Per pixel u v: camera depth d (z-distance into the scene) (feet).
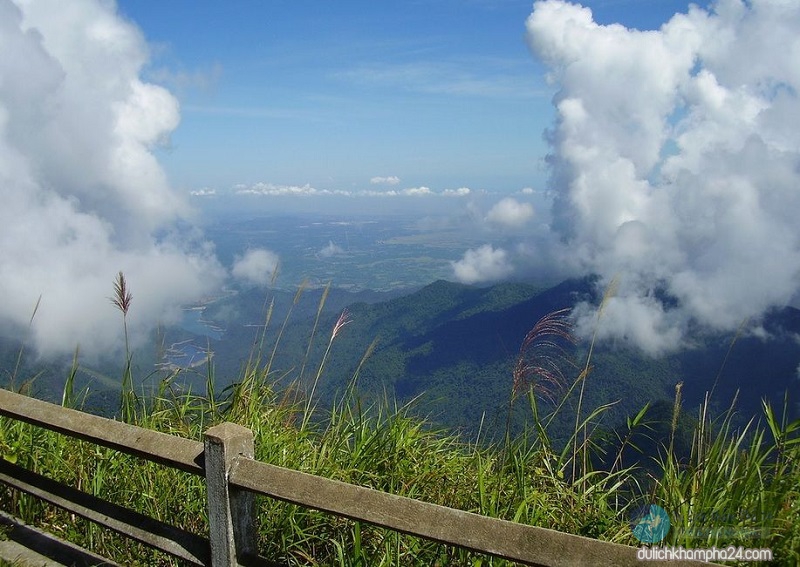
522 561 6.07
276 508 10.52
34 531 11.03
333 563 9.95
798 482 8.63
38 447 13.07
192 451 8.07
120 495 12.00
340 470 11.68
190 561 8.17
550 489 11.16
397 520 6.68
